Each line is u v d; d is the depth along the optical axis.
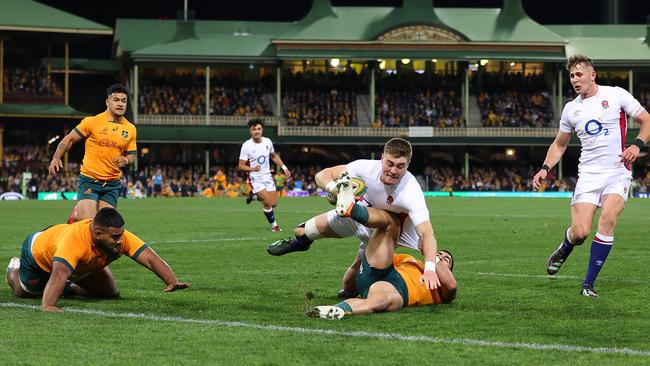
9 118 125.81
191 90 130.75
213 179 117.25
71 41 127.38
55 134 128.00
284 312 18.31
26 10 123.25
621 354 14.26
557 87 136.00
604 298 20.47
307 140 126.50
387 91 134.50
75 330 16.17
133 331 16.08
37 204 81.75
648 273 25.70
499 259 30.12
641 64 130.62
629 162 20.72
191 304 19.42
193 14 130.00
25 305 18.98
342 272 25.92
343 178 17.28
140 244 19.95
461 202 88.44
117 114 27.59
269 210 44.88
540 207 75.06
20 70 126.06
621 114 21.17
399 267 18.94
